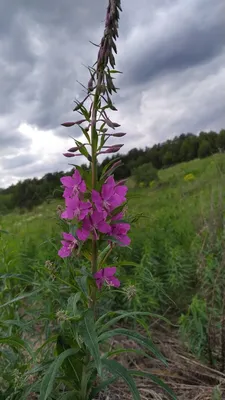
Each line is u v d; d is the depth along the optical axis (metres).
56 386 0.30
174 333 0.50
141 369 0.42
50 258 0.53
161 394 0.37
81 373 0.26
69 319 0.23
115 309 0.51
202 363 0.43
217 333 0.46
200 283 0.56
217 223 0.61
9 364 0.30
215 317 0.47
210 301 0.47
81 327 0.22
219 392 0.35
